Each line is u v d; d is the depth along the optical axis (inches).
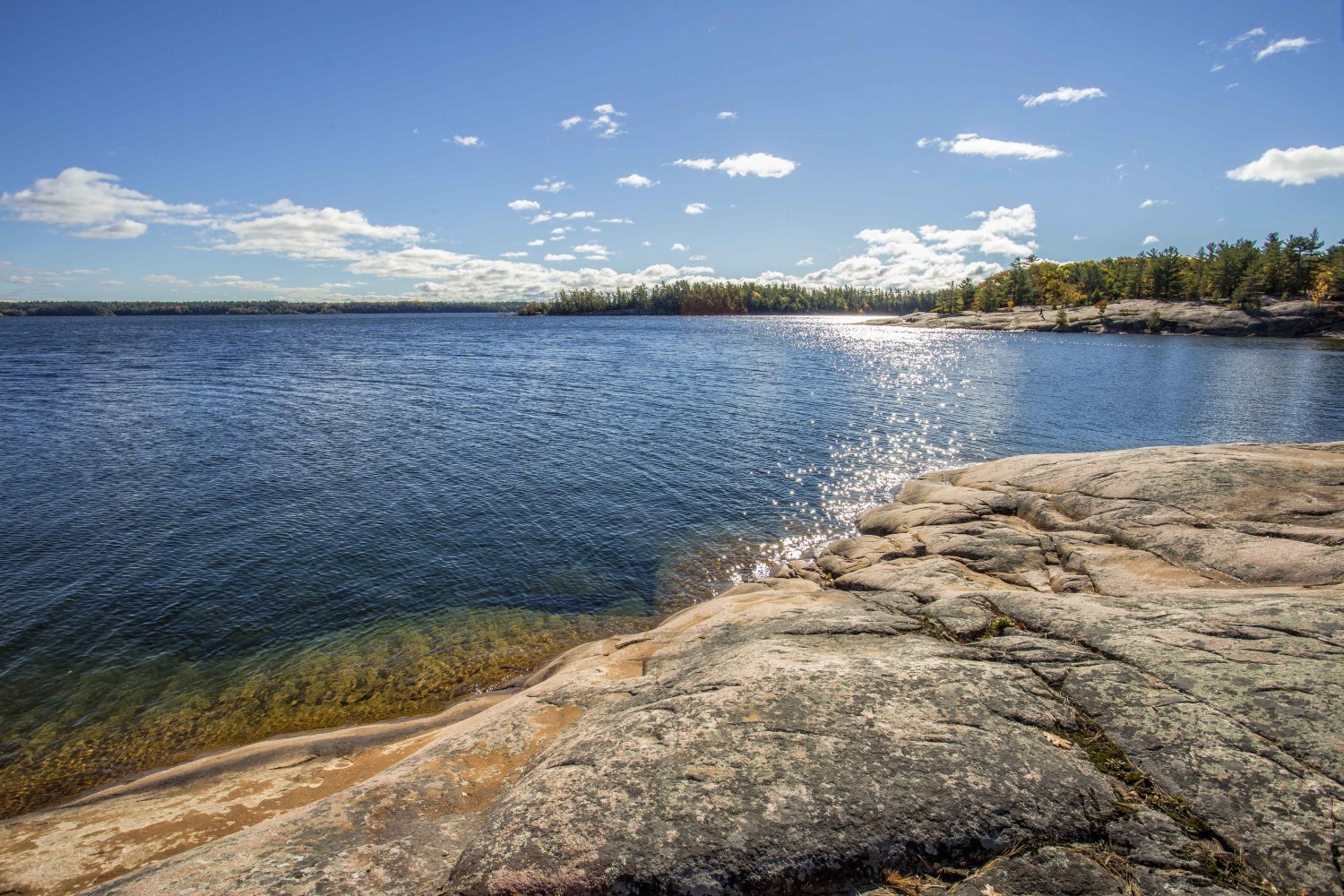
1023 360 2418.8
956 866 152.0
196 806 287.3
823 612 331.3
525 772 207.8
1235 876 142.2
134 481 824.3
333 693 423.8
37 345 3120.1
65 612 514.6
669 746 192.2
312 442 1042.1
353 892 158.9
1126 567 413.1
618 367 2196.1
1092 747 185.6
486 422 1219.9
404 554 629.3
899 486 871.1
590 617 527.2
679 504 788.0
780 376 1951.3
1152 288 4603.8
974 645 257.4
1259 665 211.5
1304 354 2591.0
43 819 286.0
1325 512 429.7
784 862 152.1
